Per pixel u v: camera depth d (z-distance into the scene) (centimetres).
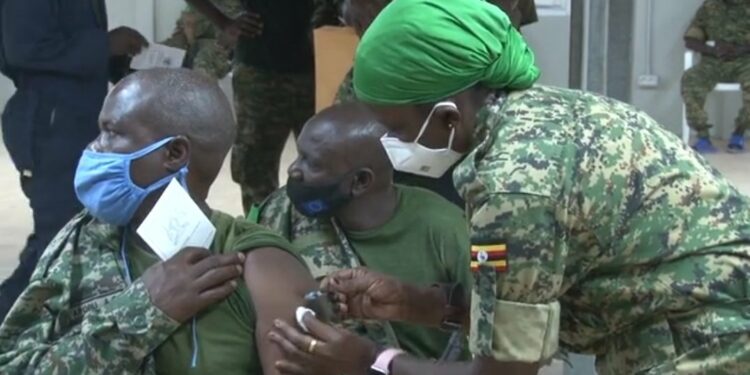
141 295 151
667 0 847
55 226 316
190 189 161
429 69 141
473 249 141
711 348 150
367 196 197
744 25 815
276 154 396
